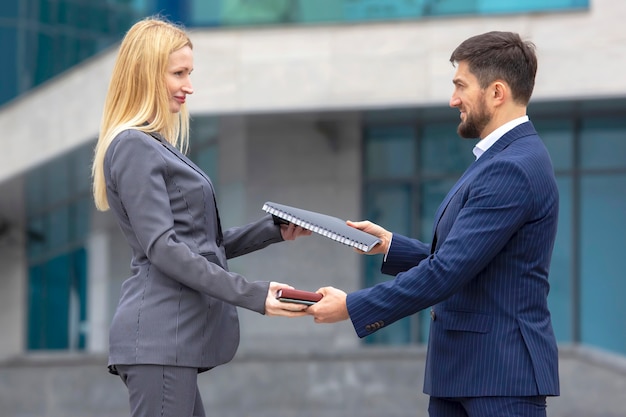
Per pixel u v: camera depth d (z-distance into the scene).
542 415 4.12
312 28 13.75
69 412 14.45
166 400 4.01
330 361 13.90
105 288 16.97
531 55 4.24
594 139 14.98
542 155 4.16
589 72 13.15
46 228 17.16
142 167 4.02
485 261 4.04
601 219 14.97
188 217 4.10
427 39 13.49
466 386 4.11
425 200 15.51
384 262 4.83
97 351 16.81
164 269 3.97
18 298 17.27
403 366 13.74
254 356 14.03
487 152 4.21
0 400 14.62
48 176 15.07
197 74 13.90
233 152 15.83
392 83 13.55
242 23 13.88
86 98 14.31
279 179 15.74
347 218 15.57
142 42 4.16
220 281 4.00
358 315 4.16
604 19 13.11
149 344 4.00
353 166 15.59
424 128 15.53
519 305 4.10
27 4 14.66
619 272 14.90
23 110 14.55
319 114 14.38
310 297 4.16
